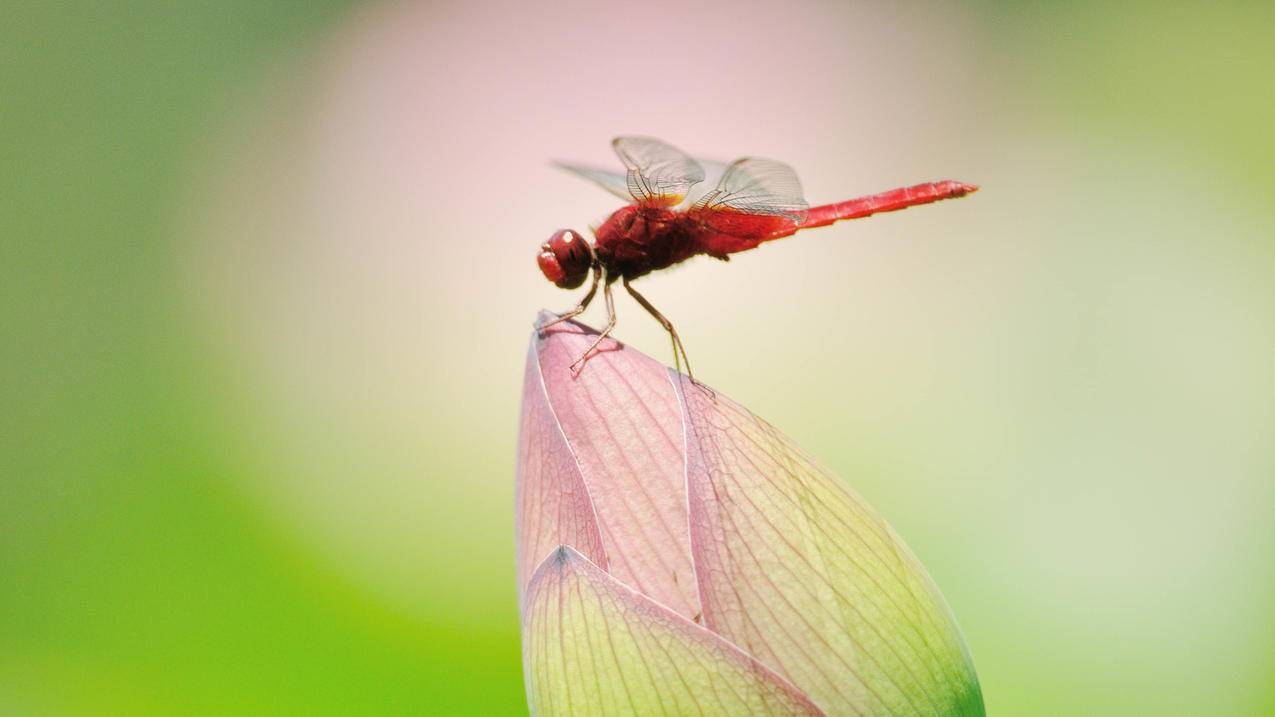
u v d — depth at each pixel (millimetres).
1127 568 428
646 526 375
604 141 464
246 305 458
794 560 373
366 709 423
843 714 371
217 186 466
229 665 424
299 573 432
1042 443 437
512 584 431
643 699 369
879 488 434
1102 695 420
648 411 377
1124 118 458
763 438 375
